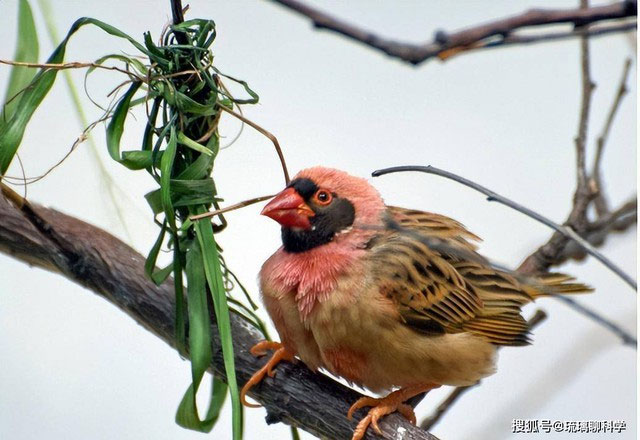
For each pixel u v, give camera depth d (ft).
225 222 23.77
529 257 28.14
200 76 22.41
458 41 14.58
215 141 23.15
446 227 27.30
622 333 16.67
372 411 24.20
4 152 22.45
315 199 25.26
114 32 22.17
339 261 24.90
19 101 23.61
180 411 22.98
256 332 25.40
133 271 25.08
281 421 24.93
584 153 26.94
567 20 14.71
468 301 26.25
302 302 24.75
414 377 25.38
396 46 14.66
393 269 25.02
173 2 22.31
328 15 14.79
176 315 22.98
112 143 21.95
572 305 16.99
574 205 27.25
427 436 24.00
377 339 24.73
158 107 22.82
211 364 24.62
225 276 24.36
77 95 23.25
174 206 22.56
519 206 17.71
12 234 25.00
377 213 26.20
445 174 18.79
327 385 24.91
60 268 25.26
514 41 14.71
